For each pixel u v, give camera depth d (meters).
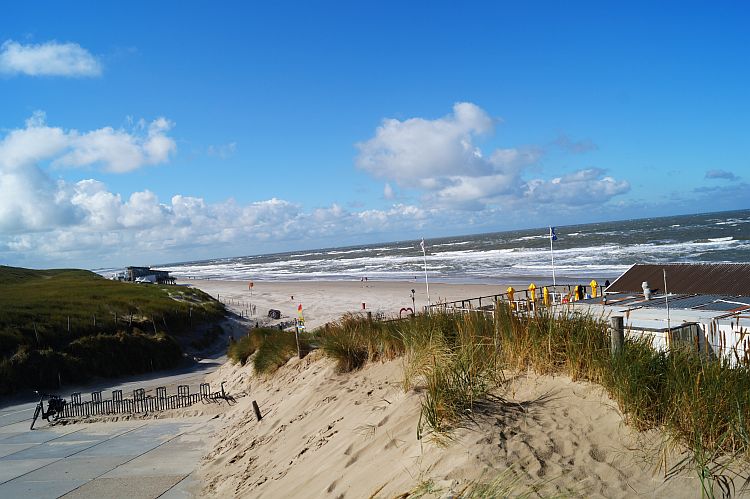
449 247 139.88
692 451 4.05
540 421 4.79
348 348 10.03
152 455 10.77
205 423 13.16
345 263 118.81
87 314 30.84
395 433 5.42
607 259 63.84
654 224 149.38
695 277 13.87
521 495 3.67
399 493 4.17
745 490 3.59
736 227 102.19
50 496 8.84
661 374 4.92
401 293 51.12
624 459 4.13
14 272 80.00
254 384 15.59
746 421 4.02
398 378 7.64
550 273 55.75
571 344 5.80
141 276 84.69
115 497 8.40
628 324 9.14
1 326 25.28
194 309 39.84
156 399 16.81
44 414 15.58
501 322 6.87
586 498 3.65
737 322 8.30
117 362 26.05
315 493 5.17
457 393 5.20
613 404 4.92
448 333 7.75
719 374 4.61
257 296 62.19
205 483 8.30
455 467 4.17
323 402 8.62
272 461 7.52
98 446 12.05
